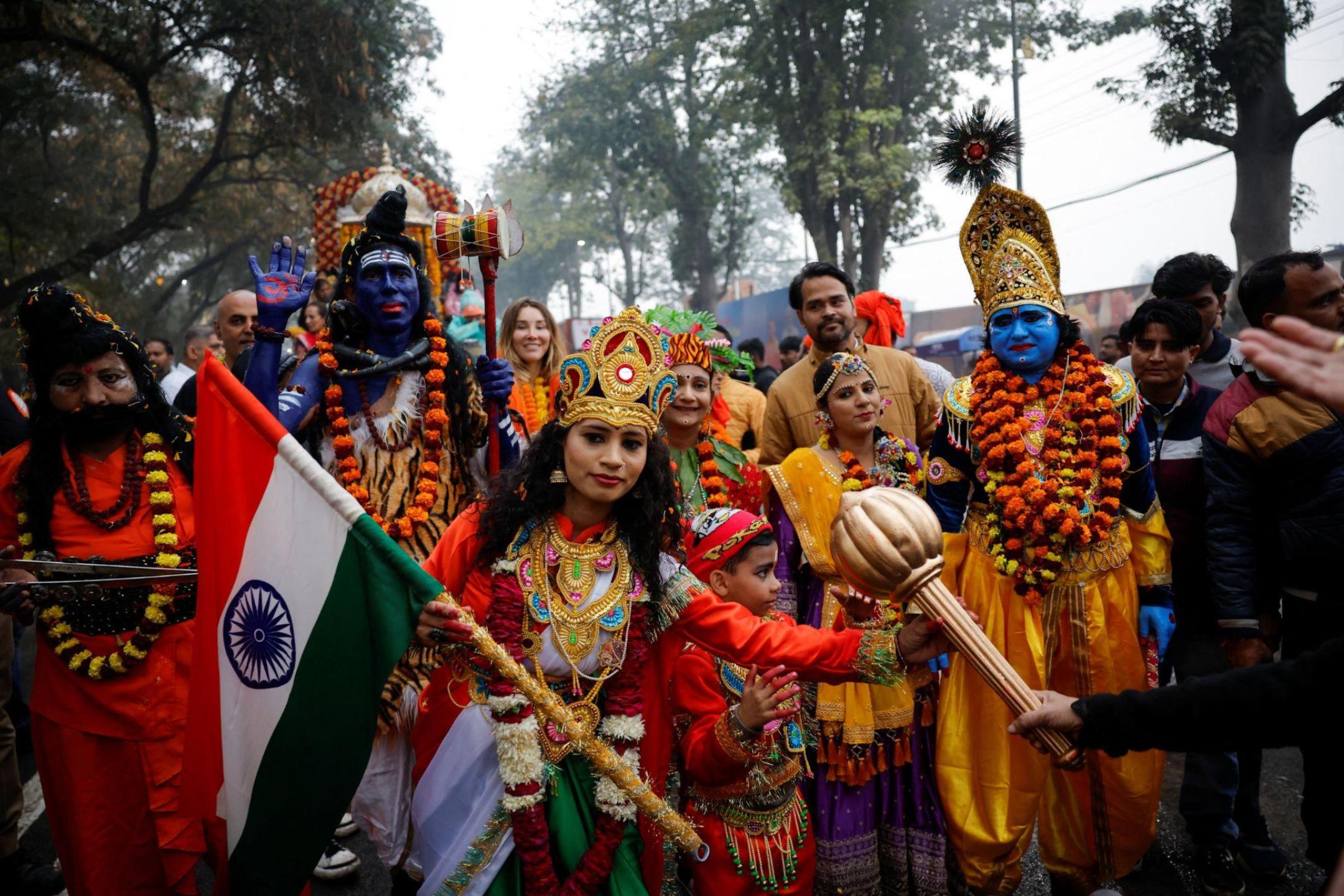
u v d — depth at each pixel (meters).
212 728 2.66
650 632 2.71
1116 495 3.59
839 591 2.99
